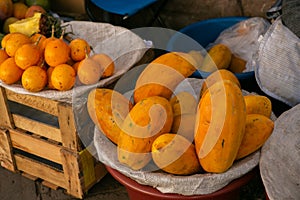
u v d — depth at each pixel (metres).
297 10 1.43
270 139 1.08
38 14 1.56
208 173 1.00
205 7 2.20
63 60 1.31
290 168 1.01
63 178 1.54
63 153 1.44
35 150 1.55
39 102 1.40
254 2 2.05
